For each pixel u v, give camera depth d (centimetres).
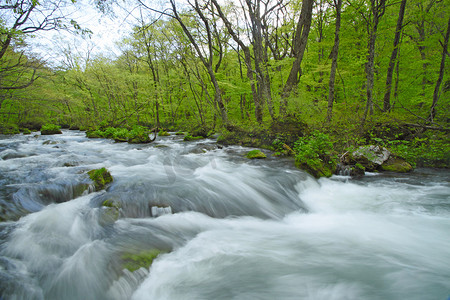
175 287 264
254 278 282
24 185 478
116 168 697
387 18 1220
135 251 309
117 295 247
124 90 2030
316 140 735
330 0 1094
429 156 748
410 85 1245
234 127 1270
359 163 716
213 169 703
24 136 1633
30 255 290
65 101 1335
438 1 981
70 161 730
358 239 374
